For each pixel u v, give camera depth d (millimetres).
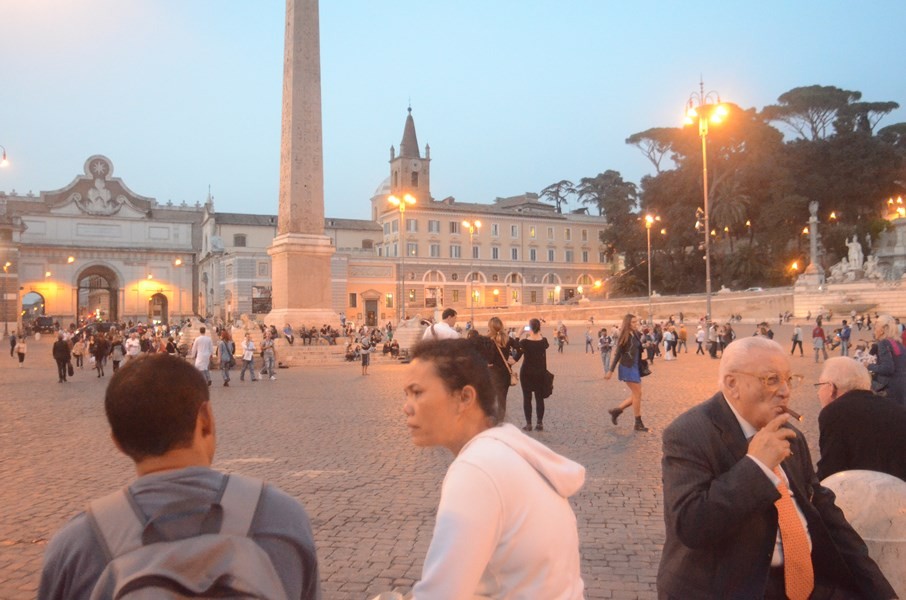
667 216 76625
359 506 6527
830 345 32812
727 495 2406
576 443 9594
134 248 82062
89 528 1539
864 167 72125
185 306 84500
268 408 14164
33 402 16094
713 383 18453
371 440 10094
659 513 6254
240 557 1499
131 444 1699
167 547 1473
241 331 31531
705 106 31531
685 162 76062
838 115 78750
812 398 14328
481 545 1814
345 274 71125
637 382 10531
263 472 8023
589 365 27000
